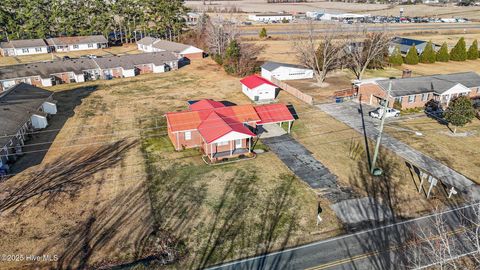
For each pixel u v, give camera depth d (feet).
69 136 129.49
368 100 164.76
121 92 182.09
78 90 186.19
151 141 126.11
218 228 82.43
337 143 124.57
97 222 84.07
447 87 157.89
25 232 80.74
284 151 118.93
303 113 152.15
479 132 133.69
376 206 90.63
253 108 132.46
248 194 95.25
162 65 220.02
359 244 77.77
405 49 262.26
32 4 294.25
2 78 183.62
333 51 198.49
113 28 317.22
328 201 92.53
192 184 99.66
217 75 213.46
